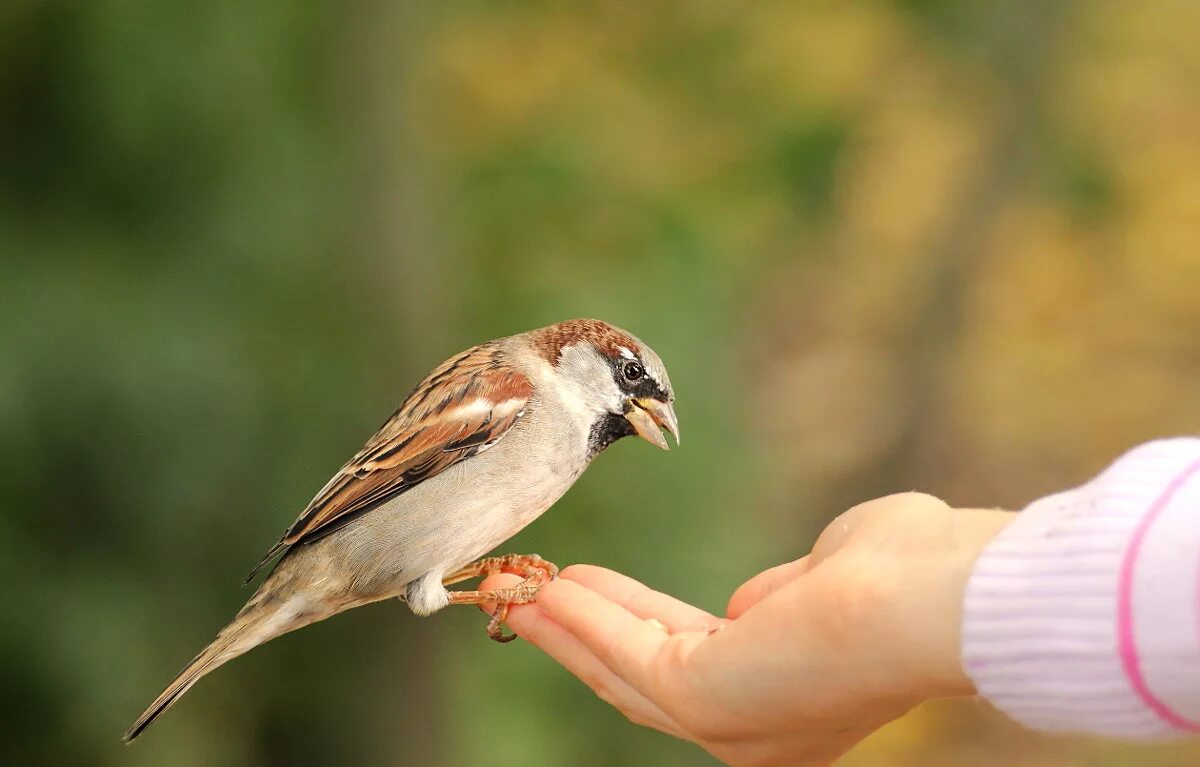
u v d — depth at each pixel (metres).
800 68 11.89
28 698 8.08
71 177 8.33
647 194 10.28
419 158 9.00
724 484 9.67
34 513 8.10
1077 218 13.23
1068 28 12.38
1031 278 19.03
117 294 8.07
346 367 8.84
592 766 9.93
